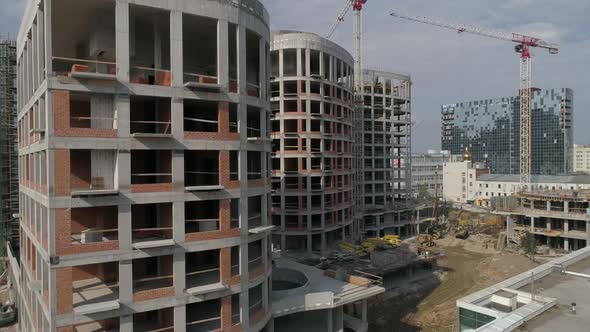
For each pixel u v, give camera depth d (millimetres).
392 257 73125
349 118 87188
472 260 81562
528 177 133250
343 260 72188
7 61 63781
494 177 148125
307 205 75625
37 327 32406
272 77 75312
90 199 24781
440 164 176500
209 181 35188
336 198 81375
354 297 38875
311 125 78812
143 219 31719
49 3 24031
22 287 43469
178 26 27297
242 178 30328
